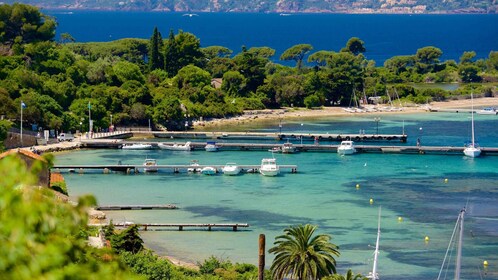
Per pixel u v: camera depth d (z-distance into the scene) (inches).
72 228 1363.2
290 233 6835.6
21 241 1255.5
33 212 1288.1
